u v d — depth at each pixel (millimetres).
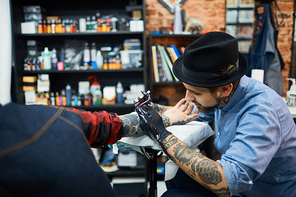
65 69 2387
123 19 2363
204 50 822
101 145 887
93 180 534
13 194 449
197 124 1114
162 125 890
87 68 2385
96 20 2451
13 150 457
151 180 1013
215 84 829
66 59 2434
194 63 842
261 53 2627
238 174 767
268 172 951
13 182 445
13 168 448
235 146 828
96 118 843
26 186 457
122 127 908
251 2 2568
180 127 1031
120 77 2625
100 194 539
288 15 2689
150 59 2373
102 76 2619
